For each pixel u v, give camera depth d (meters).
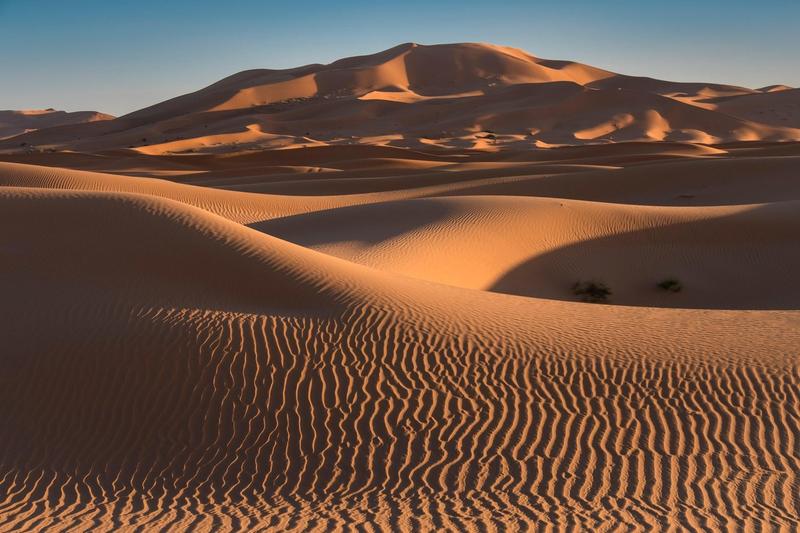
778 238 29.75
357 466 9.16
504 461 9.12
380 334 12.28
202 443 9.76
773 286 26.66
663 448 9.30
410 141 159.50
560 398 10.54
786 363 11.57
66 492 8.85
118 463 9.45
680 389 10.76
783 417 9.95
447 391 10.70
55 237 16.48
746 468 8.81
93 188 40.59
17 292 13.77
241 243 16.16
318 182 51.25
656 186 47.19
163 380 10.91
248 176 61.22
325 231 29.16
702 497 8.22
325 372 11.10
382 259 23.67
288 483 8.91
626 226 30.73
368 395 10.57
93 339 11.87
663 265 28.30
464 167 63.84
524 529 7.68
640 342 12.63
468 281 24.16
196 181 60.25
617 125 174.62
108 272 14.73
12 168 42.81
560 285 26.52
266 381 10.86
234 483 8.97
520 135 169.12
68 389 10.80
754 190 45.75
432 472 8.96
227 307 13.45
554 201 32.97
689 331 13.50
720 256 28.88
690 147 82.12
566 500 8.27
